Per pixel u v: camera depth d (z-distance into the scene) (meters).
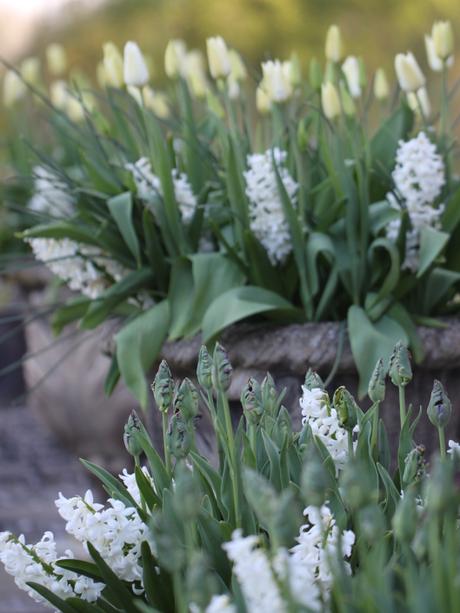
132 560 1.65
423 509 1.49
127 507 1.76
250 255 2.88
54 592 1.67
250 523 1.67
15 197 5.24
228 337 2.77
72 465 5.50
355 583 1.41
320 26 11.54
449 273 2.92
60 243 3.10
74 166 4.55
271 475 1.68
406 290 2.84
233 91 3.51
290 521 1.20
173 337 2.82
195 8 11.64
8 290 6.88
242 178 3.01
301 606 1.29
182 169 3.22
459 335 2.77
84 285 3.27
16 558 1.66
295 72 3.26
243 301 2.75
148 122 3.03
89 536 1.64
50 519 4.48
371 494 1.28
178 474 1.25
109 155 3.56
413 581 1.30
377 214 2.92
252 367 2.74
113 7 12.08
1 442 5.96
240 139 3.21
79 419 4.65
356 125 3.05
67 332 4.70
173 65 3.34
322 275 2.98
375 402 1.72
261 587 1.27
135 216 3.09
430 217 2.86
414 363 2.74
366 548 1.62
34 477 5.25
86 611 1.63
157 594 1.62
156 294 3.07
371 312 2.81
